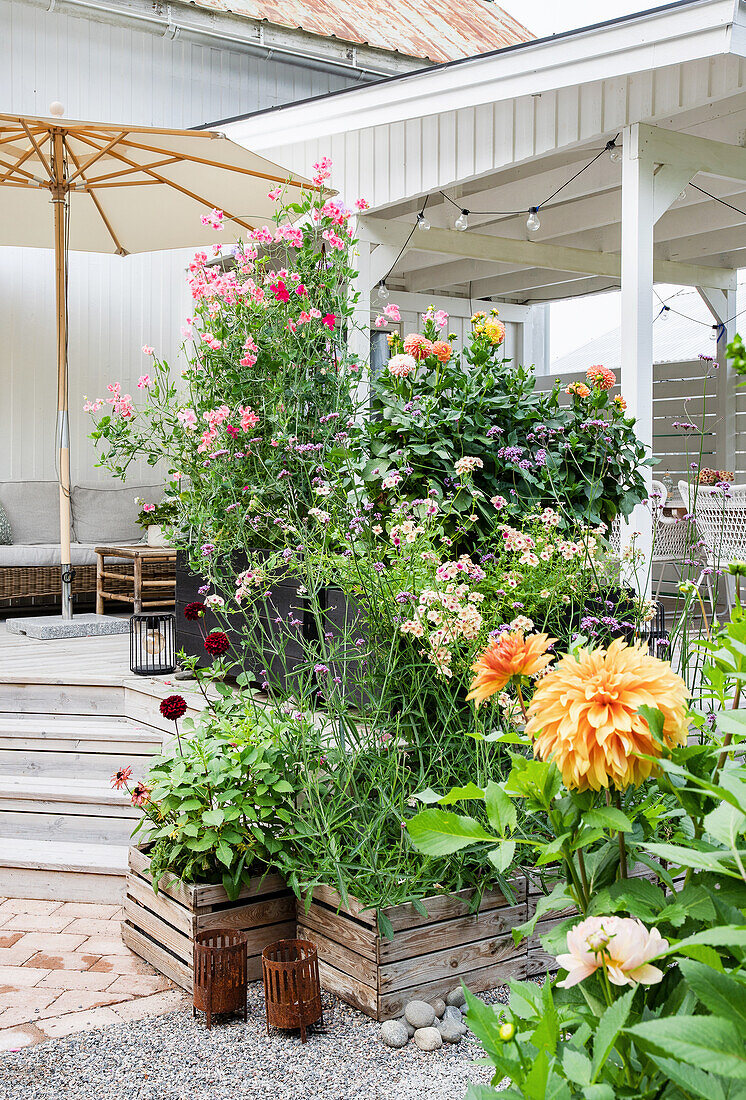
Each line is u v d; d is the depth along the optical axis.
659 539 5.99
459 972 2.65
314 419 4.59
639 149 4.71
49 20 7.92
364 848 2.72
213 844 2.73
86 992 2.78
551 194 7.12
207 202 6.16
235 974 2.56
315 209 4.94
